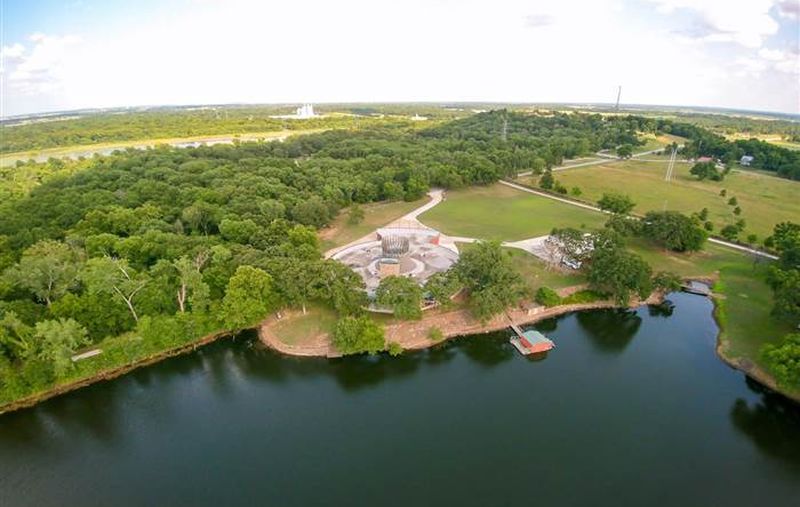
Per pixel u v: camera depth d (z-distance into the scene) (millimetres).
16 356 84000
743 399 82188
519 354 95500
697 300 115000
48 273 95750
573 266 124500
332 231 157500
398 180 199250
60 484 65875
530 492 63156
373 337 89500
